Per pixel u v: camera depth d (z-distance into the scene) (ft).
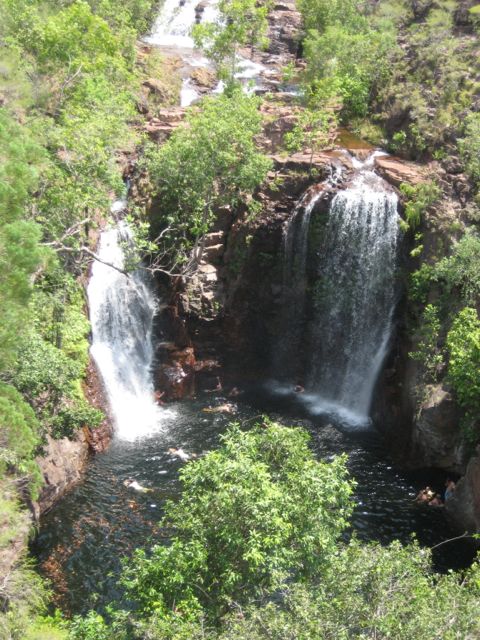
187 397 116.57
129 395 110.22
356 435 105.91
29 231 57.11
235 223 117.50
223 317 120.26
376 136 131.44
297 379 124.26
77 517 81.35
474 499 80.28
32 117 98.27
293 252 118.32
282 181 118.11
